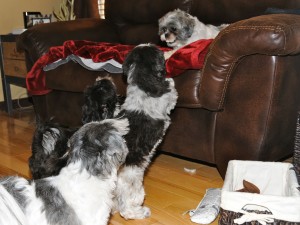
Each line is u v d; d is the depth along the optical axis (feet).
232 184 6.22
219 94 6.64
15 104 14.75
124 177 6.18
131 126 5.97
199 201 7.07
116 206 6.45
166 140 7.95
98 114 6.06
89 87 6.36
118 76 7.93
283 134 6.83
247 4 9.55
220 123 6.98
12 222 3.93
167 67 7.00
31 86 10.01
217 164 7.27
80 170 4.77
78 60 8.81
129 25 12.38
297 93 6.75
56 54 9.36
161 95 6.18
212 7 10.38
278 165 6.39
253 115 6.48
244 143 6.67
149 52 6.17
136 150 6.01
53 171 5.53
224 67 6.44
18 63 12.84
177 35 9.62
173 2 11.23
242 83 6.53
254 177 6.48
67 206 4.61
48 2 15.35
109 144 4.79
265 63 6.24
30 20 13.94
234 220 5.44
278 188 6.43
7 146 10.39
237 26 6.14
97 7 14.38
